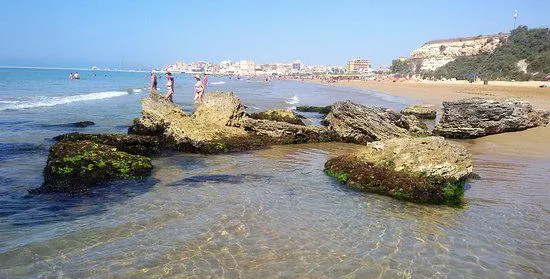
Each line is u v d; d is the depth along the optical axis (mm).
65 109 33469
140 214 10516
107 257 8141
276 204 11727
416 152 13609
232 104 23000
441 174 12805
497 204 12219
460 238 9695
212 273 7711
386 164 13781
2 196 11453
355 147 21906
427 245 9281
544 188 13883
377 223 10555
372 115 23625
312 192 13047
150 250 8523
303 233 9742
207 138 19297
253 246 8922
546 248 9250
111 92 57844
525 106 26031
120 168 13570
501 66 126500
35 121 25953
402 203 12258
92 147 14195
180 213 10680
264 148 20453
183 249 8633
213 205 11391
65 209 10711
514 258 8734
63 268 7641
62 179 12367
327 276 7777
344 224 10406
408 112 38656
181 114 21531
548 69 107750
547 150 20750
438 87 107188
